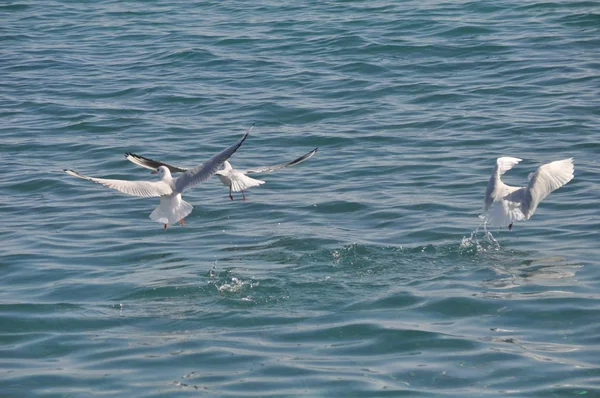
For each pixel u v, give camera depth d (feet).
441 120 81.87
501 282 49.88
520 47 101.40
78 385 40.27
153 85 96.53
